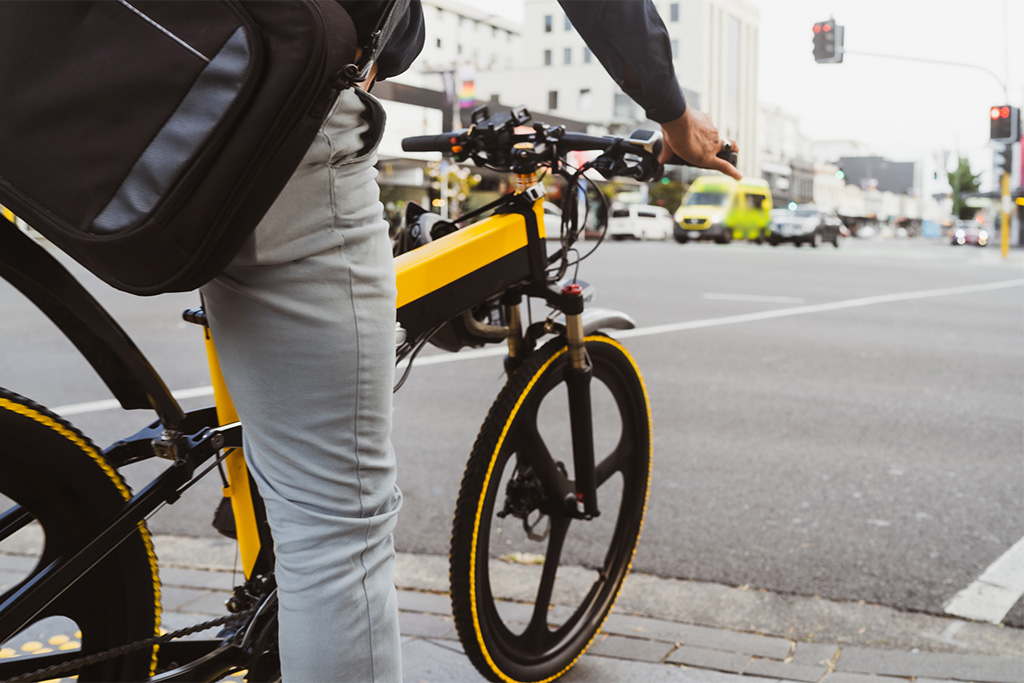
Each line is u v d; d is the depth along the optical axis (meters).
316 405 1.03
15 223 1.06
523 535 2.96
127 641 1.25
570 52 71.56
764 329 7.94
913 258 21.97
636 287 12.04
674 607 2.44
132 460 1.27
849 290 12.11
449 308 1.56
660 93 1.34
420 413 4.65
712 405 4.90
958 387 5.48
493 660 1.76
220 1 0.79
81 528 1.17
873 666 2.08
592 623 2.05
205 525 3.09
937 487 3.50
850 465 3.79
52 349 6.29
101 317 1.14
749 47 82.06
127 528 1.18
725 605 2.46
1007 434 4.34
